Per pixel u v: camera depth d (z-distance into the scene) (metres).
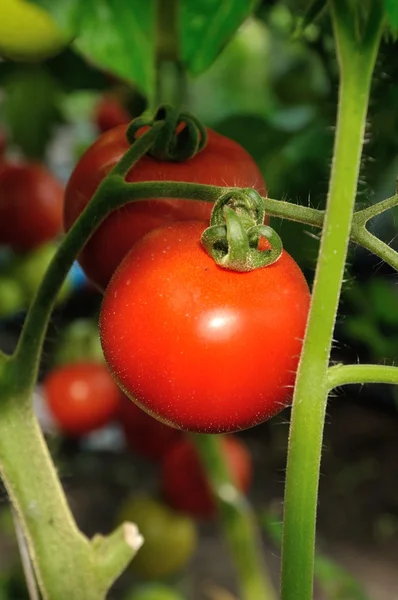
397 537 1.32
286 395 0.37
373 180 0.59
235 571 1.23
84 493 1.34
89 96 0.90
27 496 0.41
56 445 0.87
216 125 0.68
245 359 0.36
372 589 1.20
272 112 0.81
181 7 0.48
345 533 1.34
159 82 0.57
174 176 0.41
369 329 0.67
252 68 0.96
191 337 0.36
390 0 0.37
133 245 0.39
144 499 0.87
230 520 0.71
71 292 0.80
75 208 0.43
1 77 0.75
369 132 0.57
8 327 1.19
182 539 0.86
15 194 0.65
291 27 0.58
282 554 0.36
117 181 0.39
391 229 0.67
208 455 0.72
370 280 0.68
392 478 1.46
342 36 0.37
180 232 0.38
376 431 1.60
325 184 0.65
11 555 1.08
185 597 1.01
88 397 0.84
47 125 0.85
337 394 0.43
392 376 0.36
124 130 0.43
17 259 0.70
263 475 1.45
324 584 0.74
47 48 0.54
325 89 0.73
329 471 1.48
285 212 0.37
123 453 1.41
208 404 0.37
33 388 0.41
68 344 0.85
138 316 0.37
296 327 0.37
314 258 0.56
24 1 0.48
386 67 0.54
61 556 0.42
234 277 0.37
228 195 0.37
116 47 0.50
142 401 0.38
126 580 1.04
